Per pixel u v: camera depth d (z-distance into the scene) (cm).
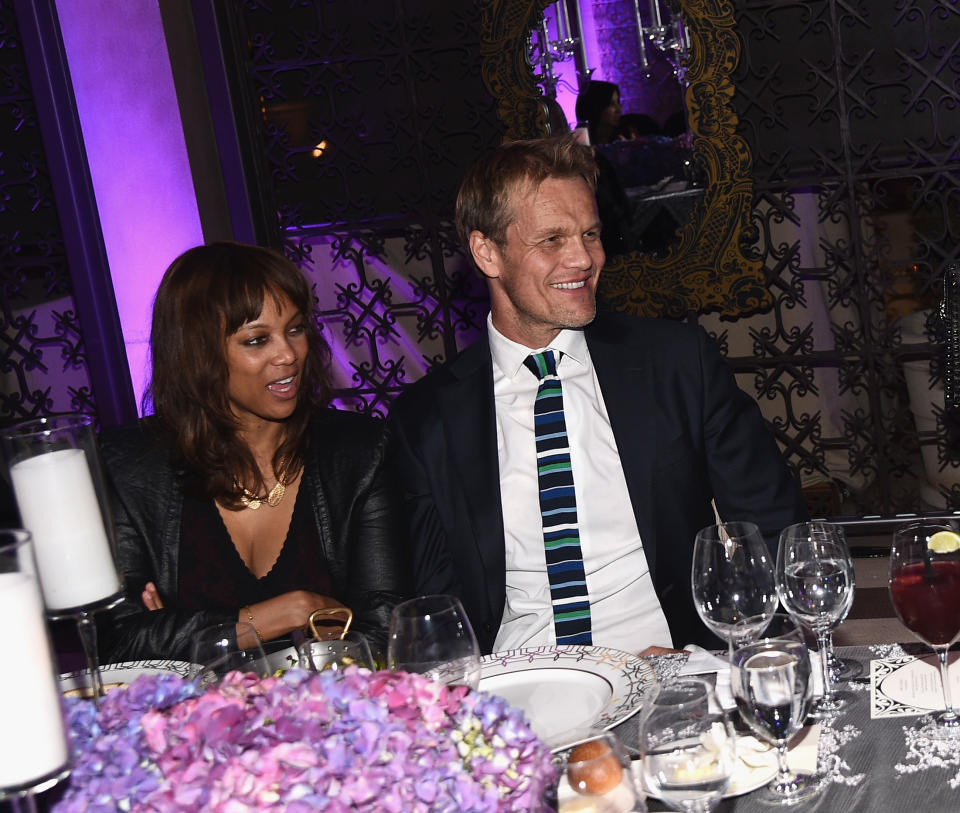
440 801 83
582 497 201
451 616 121
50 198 463
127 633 189
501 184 196
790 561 145
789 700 113
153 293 461
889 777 115
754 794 117
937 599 124
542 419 203
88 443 139
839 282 418
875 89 404
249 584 203
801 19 405
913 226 408
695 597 147
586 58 414
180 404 200
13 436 135
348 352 470
